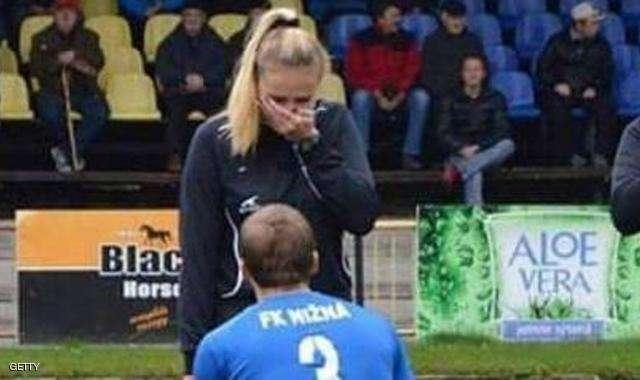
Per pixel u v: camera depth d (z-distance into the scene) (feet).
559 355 102.63
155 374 97.55
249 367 41.09
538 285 107.96
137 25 147.74
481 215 107.76
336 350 41.29
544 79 139.03
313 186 48.85
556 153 139.23
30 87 138.31
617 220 52.65
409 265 114.42
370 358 41.42
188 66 133.80
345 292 49.75
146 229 106.32
